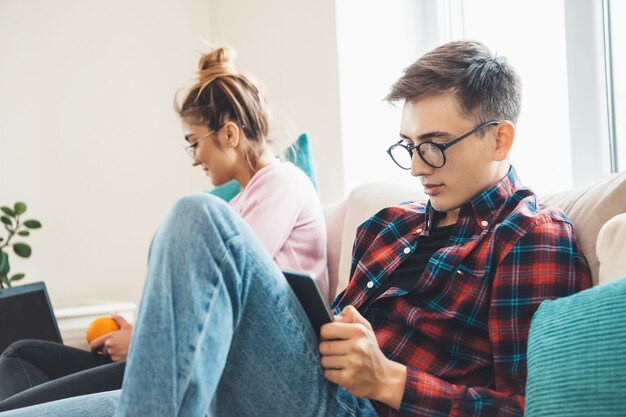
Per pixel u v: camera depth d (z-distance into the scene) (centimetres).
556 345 88
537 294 112
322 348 103
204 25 311
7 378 161
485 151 124
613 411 77
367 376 103
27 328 217
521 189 127
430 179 125
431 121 122
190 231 91
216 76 194
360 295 133
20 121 284
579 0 185
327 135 245
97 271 294
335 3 237
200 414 91
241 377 101
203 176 312
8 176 282
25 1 286
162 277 90
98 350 177
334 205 203
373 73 243
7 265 251
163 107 305
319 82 246
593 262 116
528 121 214
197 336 89
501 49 224
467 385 116
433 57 126
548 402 84
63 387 146
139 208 301
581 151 187
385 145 245
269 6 270
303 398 103
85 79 294
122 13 300
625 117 180
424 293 124
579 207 125
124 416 86
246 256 96
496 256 118
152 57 304
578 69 187
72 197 291
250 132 193
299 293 105
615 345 81
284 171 188
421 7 249
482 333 118
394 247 136
